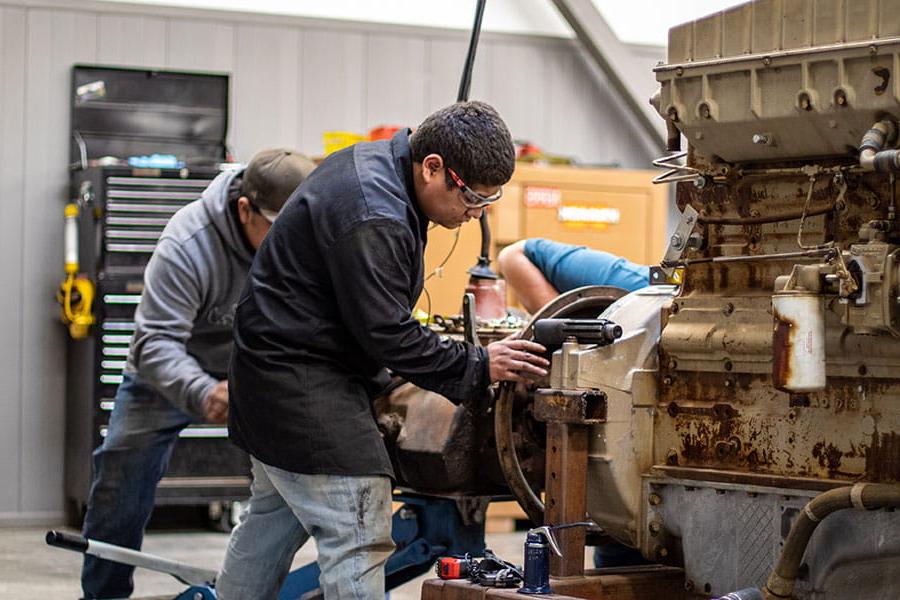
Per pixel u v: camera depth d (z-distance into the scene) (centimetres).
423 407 306
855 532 243
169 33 675
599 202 655
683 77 260
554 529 258
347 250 260
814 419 252
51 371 658
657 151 763
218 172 615
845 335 245
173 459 604
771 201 261
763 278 263
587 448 266
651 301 279
